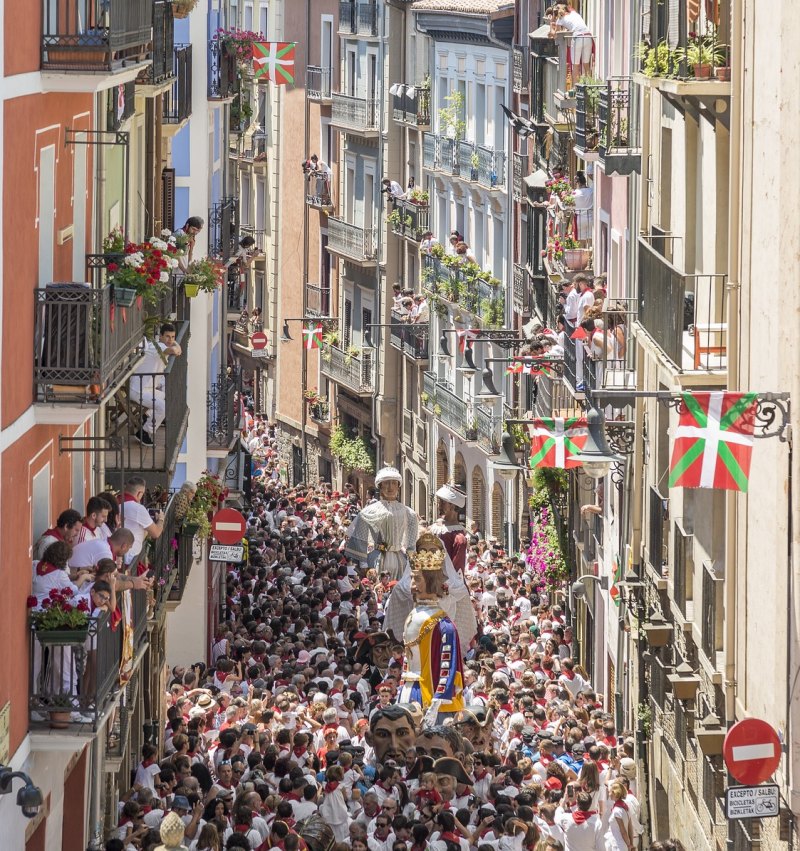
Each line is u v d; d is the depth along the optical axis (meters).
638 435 77.00
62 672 45.41
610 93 81.12
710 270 61.19
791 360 46.97
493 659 79.31
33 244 44.94
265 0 191.25
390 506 57.91
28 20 43.75
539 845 56.47
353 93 173.00
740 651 54.38
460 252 140.00
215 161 105.56
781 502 48.81
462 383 144.38
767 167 50.28
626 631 80.38
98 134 54.84
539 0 121.00
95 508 49.19
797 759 47.12
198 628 88.25
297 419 188.62
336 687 71.44
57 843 52.22
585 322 80.19
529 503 114.88
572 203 100.31
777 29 49.31
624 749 65.38
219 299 105.06
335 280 178.50
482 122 144.00
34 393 45.44
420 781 56.72
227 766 58.12
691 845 62.81
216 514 79.69
